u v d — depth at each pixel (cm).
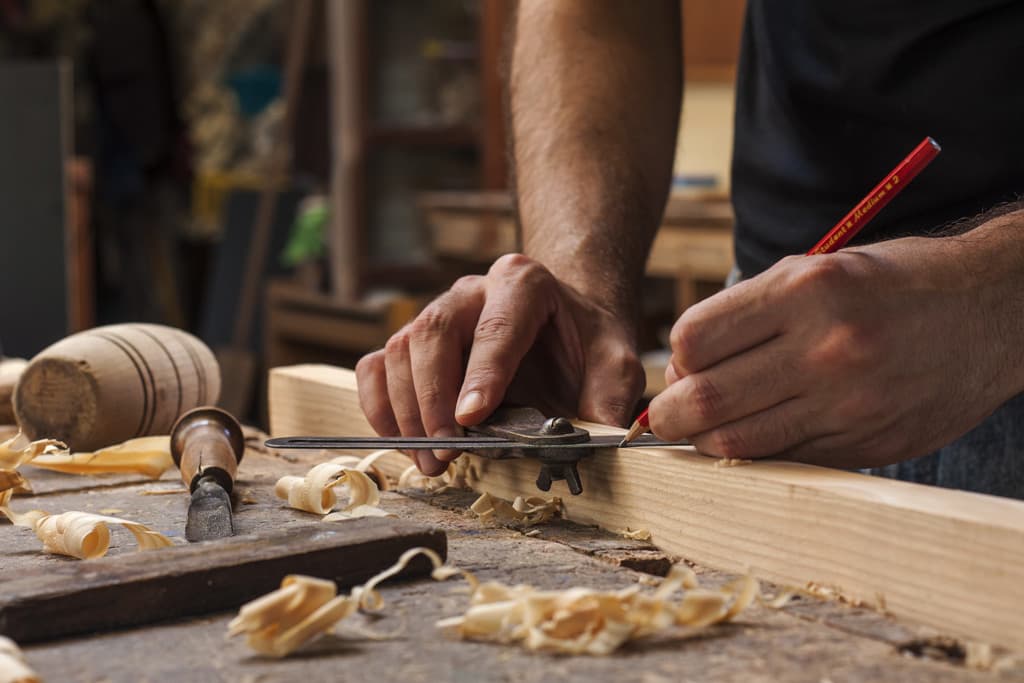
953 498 81
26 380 139
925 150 98
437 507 116
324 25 502
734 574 92
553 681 68
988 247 95
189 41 783
